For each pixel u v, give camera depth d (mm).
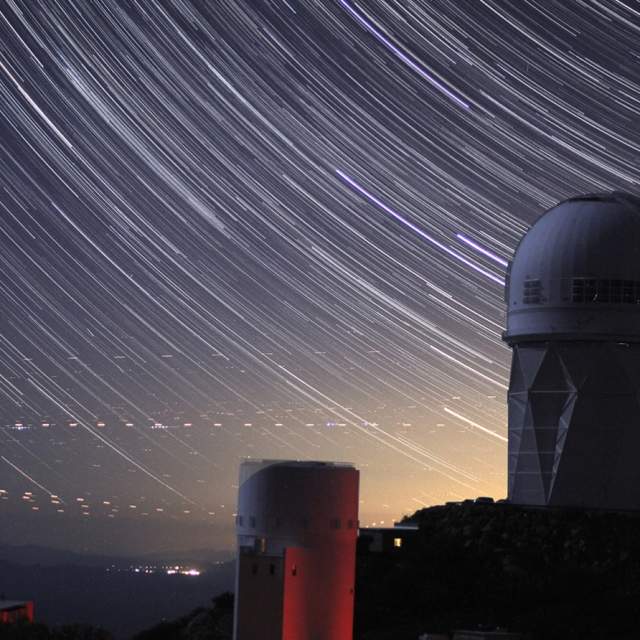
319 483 45406
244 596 45031
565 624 48969
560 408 58312
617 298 57406
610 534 55531
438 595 53250
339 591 45344
